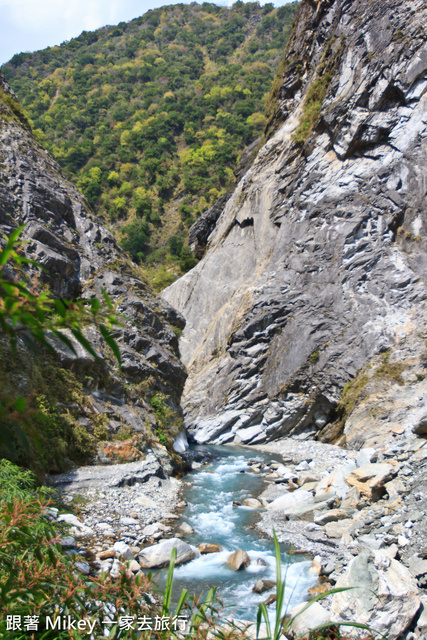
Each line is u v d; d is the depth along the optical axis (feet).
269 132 109.29
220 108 362.53
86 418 38.63
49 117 384.47
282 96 103.14
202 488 41.93
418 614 18.15
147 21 541.75
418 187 67.67
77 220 54.75
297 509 34.32
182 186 290.97
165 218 276.82
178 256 230.48
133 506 32.99
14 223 45.03
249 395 70.69
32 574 9.29
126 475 36.22
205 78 405.18
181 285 106.22
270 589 22.98
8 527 9.89
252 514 34.60
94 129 364.99
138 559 25.25
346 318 66.49
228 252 98.89
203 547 27.68
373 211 70.74
